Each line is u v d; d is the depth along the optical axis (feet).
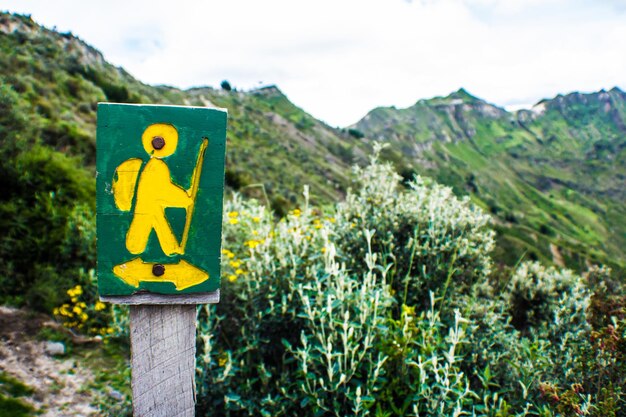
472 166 449.06
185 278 4.72
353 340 7.21
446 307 9.46
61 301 11.30
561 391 7.16
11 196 13.51
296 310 8.27
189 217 4.63
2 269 11.60
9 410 7.71
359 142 313.94
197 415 7.13
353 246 10.41
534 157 501.15
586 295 10.37
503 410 6.30
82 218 13.41
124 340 10.62
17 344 9.57
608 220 371.35
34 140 17.83
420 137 474.49
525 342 8.48
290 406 6.97
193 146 4.53
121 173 4.45
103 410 8.29
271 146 168.45
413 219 10.44
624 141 498.28
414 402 6.86
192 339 5.07
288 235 10.20
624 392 6.68
